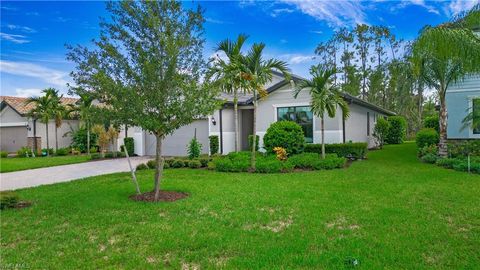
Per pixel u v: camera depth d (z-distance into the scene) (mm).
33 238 5176
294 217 5855
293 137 14336
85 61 7105
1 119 26484
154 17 6934
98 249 4625
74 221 6004
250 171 11641
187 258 4215
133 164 16203
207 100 7418
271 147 14531
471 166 10266
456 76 12320
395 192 7633
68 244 4855
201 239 4836
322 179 9656
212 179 10180
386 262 3945
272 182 9352
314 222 5516
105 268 3998
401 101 37844
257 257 4156
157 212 6453
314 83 12828
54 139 25609
